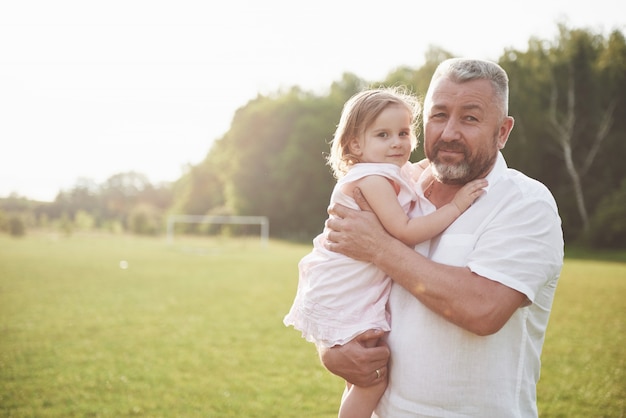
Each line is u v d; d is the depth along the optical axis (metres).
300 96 60.66
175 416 5.33
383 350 2.26
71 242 36.09
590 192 37.44
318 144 51.28
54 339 8.37
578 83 37.69
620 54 38.50
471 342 2.13
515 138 38.09
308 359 7.39
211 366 7.03
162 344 8.12
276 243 42.03
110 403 5.66
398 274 2.18
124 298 12.31
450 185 2.37
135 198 101.12
